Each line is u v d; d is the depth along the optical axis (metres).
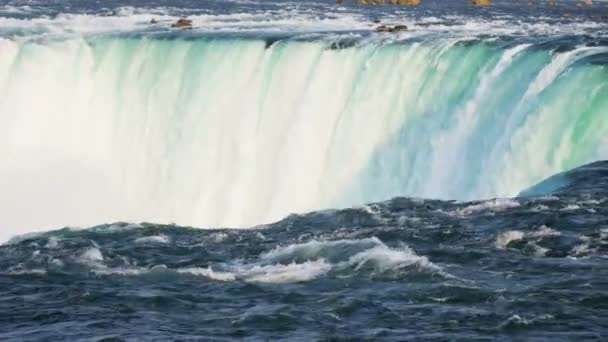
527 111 71.00
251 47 87.25
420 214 58.78
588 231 53.62
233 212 84.00
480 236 54.38
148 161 89.12
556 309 44.50
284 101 84.75
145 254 56.62
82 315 47.34
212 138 86.88
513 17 129.88
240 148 85.56
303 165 82.50
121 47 92.88
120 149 90.62
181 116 88.56
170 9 136.25
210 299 48.78
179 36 92.75
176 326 45.47
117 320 46.47
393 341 42.28
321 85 83.56
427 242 54.16
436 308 45.41
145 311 47.62
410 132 78.19
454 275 48.91
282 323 45.06
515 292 46.44
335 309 46.19
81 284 51.81
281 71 85.31
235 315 46.31
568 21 119.19
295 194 82.00
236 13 129.88
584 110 68.19
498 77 74.81
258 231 59.88
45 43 94.75
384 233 55.94
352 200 79.19
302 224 59.94
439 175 75.44
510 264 50.06
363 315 45.34
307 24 110.69
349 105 81.31
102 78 92.69
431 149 76.50
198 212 85.50
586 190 59.84
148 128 89.88
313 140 82.75
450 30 97.44
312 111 83.38
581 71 69.75
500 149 71.75
